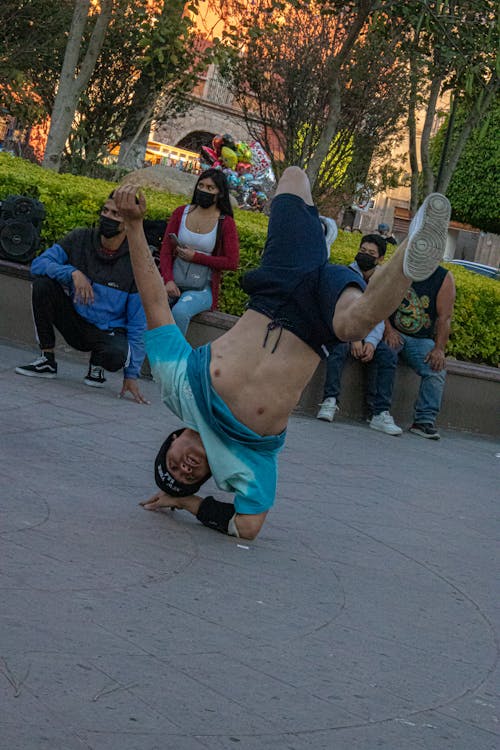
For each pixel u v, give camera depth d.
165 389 4.96
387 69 17.28
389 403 9.65
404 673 3.71
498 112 34.66
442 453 9.20
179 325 9.15
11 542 4.18
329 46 17.33
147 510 5.17
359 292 4.62
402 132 19.48
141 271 4.94
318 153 14.93
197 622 3.75
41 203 9.67
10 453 5.66
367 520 6.07
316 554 5.09
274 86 17.73
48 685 2.98
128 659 3.28
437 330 9.80
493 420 11.16
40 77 21.78
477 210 35.56
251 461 4.96
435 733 3.24
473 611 4.68
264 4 17.52
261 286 4.87
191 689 3.16
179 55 16.91
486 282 12.61
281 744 2.93
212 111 40.12
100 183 11.65
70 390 7.85
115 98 20.92
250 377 4.82
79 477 5.48
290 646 3.73
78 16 14.96
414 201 18.08
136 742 2.76
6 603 3.53
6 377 7.82
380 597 4.59
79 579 3.93
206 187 9.16
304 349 4.82
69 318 7.97
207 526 5.12
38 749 2.61
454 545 5.91
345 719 3.20
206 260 9.18
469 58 14.23
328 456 7.80
